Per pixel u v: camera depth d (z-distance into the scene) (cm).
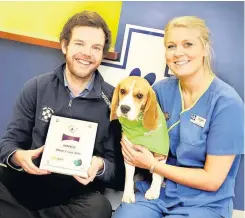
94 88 124
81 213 107
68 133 118
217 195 111
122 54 139
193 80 116
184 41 112
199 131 113
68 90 124
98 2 139
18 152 115
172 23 116
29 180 122
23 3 138
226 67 140
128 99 110
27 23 139
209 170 109
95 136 119
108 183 131
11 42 140
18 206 106
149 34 139
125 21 139
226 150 108
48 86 125
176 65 115
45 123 123
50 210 110
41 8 138
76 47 119
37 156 116
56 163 115
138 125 115
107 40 126
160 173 112
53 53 141
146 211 111
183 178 109
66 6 139
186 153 115
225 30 140
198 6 140
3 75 142
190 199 111
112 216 112
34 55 141
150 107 112
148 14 140
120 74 140
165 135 116
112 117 117
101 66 140
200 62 114
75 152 116
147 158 113
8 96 142
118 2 139
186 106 119
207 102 113
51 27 139
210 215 107
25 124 126
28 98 125
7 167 123
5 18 138
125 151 117
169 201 114
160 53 139
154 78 140
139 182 125
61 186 121
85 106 124
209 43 118
